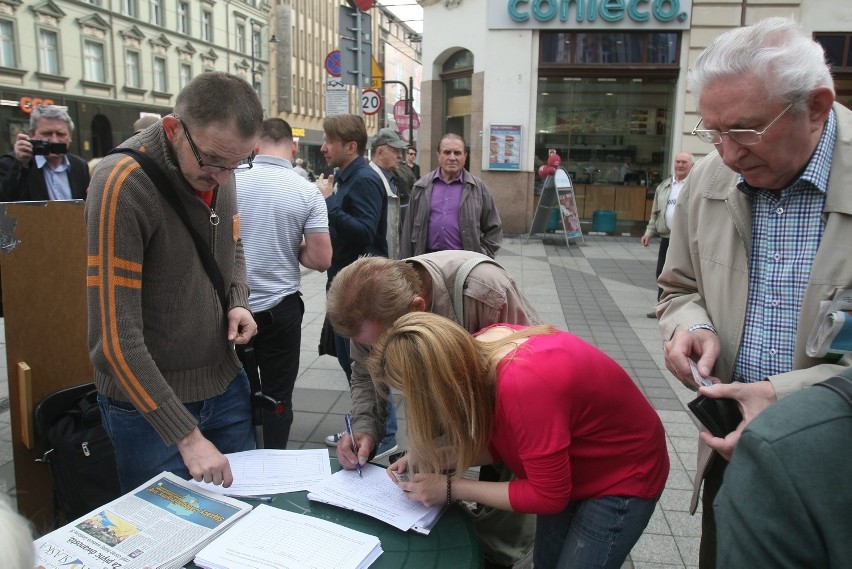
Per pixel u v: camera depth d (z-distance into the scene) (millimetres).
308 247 3004
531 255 9930
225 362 2010
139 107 28234
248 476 1762
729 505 852
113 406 1823
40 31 22516
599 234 12391
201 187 1752
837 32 10227
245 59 38250
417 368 1308
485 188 4555
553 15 10836
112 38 26125
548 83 11883
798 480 767
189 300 1818
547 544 1666
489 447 1588
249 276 2824
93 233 1589
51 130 4125
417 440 1364
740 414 1438
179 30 31156
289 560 1361
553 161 10836
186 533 1456
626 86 11828
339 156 3619
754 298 1604
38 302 2367
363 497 1629
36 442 2398
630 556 2533
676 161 6512
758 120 1334
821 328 1354
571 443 1470
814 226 1483
